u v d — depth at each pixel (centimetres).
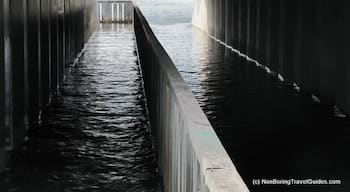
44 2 861
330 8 1007
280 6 1388
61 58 1136
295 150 735
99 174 583
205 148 263
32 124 759
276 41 1440
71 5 1385
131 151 675
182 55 1980
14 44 620
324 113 962
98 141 720
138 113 904
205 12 3031
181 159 363
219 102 1080
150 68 802
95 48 1986
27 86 715
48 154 649
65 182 553
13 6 611
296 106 1030
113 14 3394
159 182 562
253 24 1752
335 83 990
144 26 1127
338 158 694
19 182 549
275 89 1228
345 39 927
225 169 235
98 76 1316
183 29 3372
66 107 940
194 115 329
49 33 914
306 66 1169
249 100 1096
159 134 583
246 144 766
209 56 1942
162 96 545
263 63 1605
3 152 575
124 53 1834
